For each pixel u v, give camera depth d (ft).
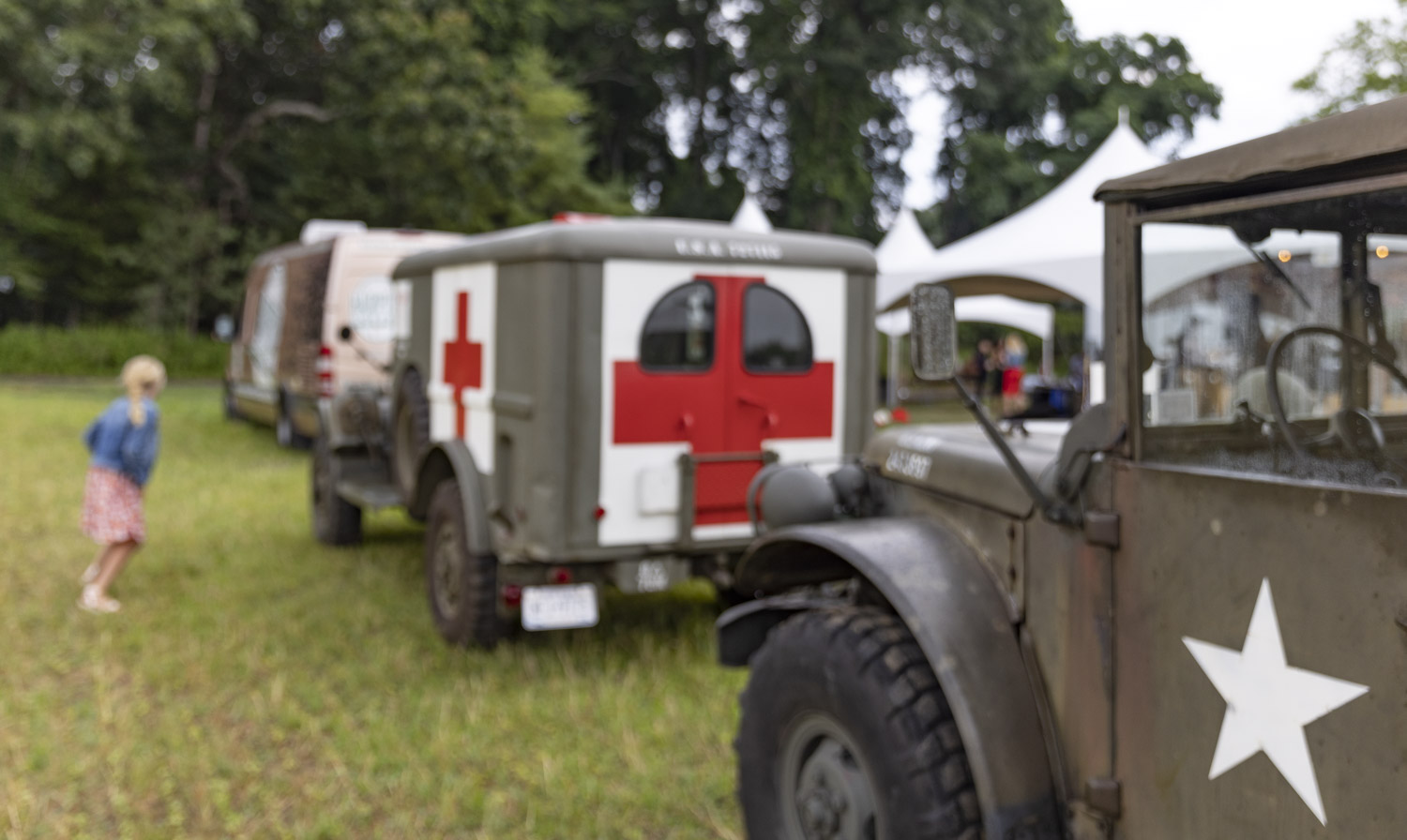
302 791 13.41
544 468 17.34
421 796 13.16
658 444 18.12
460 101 89.35
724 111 151.12
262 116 100.83
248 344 51.57
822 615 9.78
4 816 12.46
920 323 8.00
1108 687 7.77
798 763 9.99
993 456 9.55
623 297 17.71
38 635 19.47
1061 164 145.89
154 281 101.91
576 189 112.37
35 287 96.17
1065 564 8.23
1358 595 6.05
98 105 89.15
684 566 18.40
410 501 21.30
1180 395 7.31
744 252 18.54
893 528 9.86
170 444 47.44
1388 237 6.19
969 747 8.16
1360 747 6.03
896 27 134.92
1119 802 7.69
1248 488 6.70
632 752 14.29
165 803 13.03
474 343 19.76
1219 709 6.89
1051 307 82.23
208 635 19.58
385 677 17.39
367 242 37.70
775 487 11.37
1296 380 6.63
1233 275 7.04
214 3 85.56
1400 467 6.10
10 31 79.66
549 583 17.69
